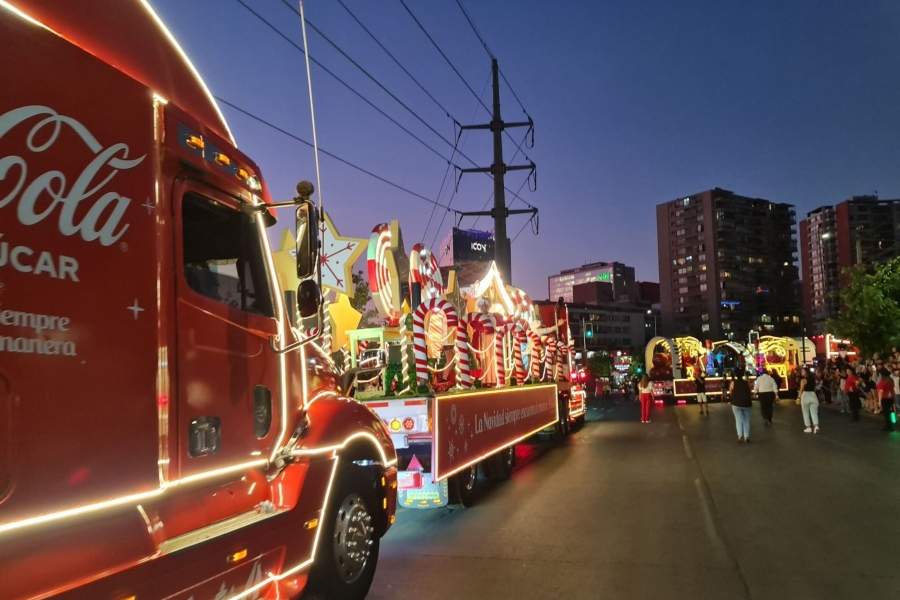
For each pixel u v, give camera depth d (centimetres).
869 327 2494
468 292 1633
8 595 259
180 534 360
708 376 3938
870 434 1811
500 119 2561
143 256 340
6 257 269
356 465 545
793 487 1059
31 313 277
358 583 532
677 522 846
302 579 455
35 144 286
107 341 312
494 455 1174
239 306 428
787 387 3944
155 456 334
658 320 17762
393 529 844
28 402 272
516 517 898
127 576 312
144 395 331
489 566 673
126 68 351
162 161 363
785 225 17088
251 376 429
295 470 455
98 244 313
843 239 15588
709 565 664
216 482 394
